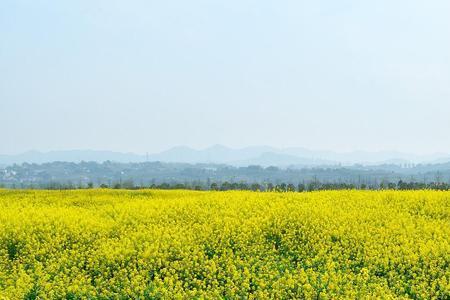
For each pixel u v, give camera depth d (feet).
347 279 64.54
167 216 92.27
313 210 93.81
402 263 70.90
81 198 126.11
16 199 122.52
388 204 102.37
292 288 60.85
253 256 73.72
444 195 110.11
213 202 103.76
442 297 61.05
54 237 78.89
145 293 59.26
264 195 114.83
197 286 63.21
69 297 59.06
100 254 71.56
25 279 61.46
